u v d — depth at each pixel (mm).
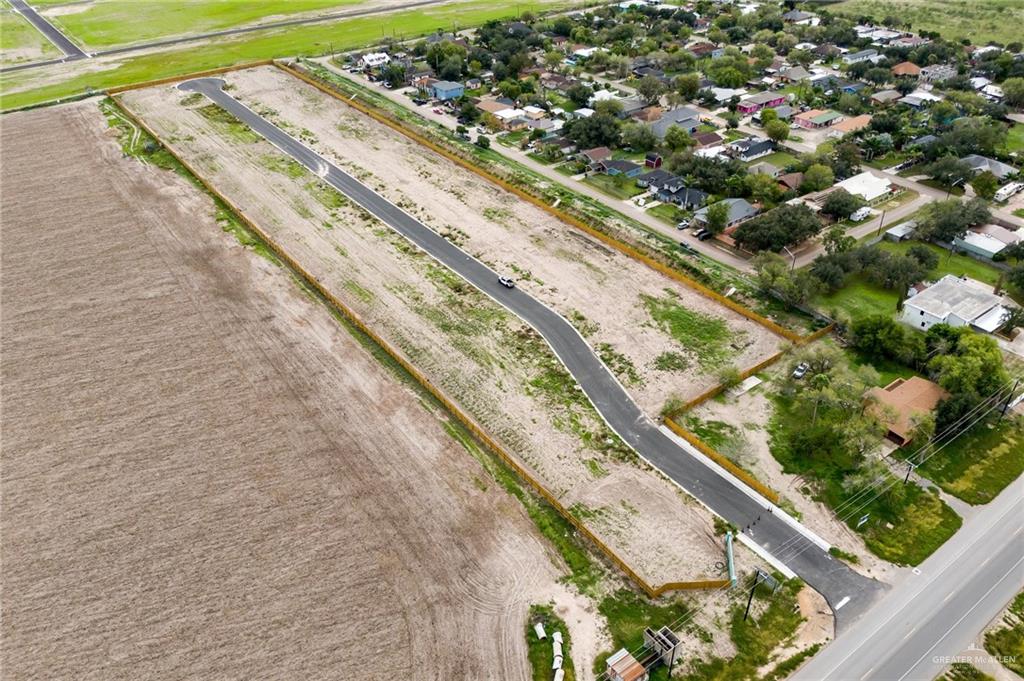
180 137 129000
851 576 52750
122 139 128875
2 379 72812
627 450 64125
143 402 69812
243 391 71188
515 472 61844
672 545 55188
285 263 92562
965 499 59000
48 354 76500
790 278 82250
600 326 80188
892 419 63844
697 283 86750
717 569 53250
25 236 98562
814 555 54375
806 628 49219
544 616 49875
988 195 104000
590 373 73375
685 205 103688
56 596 51531
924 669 46375
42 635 48906
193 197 108875
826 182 107562
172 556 54375
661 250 93188
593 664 46812
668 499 59219
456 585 52125
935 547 54969
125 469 62312
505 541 55656
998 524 56719
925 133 126750
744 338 78062
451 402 69000
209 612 50250
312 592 51562
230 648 47875
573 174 116312
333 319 82000
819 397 66500
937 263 89062
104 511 58312
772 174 110562
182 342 78250
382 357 76188
